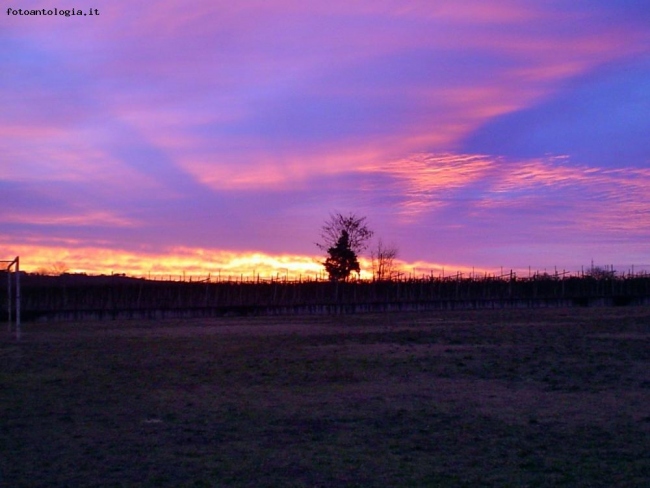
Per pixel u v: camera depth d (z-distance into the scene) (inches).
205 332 1482.5
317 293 2593.5
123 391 689.0
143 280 2518.5
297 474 385.7
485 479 372.2
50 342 1285.7
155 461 417.1
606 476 374.9
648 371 784.9
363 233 3235.7
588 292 2731.3
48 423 534.6
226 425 519.2
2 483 374.9
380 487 359.9
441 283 2682.1
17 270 1364.4
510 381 725.9
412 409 576.7
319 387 700.0
